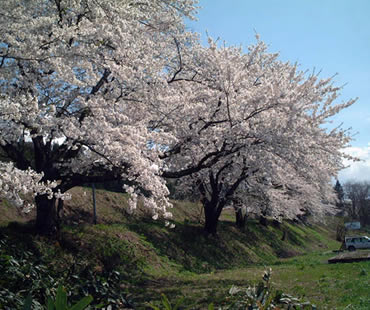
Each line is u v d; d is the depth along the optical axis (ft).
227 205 86.53
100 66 32.53
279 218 86.12
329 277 38.04
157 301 28.96
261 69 53.88
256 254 81.92
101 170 37.32
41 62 28.68
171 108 37.24
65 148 37.40
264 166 43.04
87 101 30.99
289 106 37.78
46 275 20.57
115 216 62.95
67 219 52.31
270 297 14.93
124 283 37.55
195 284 38.75
